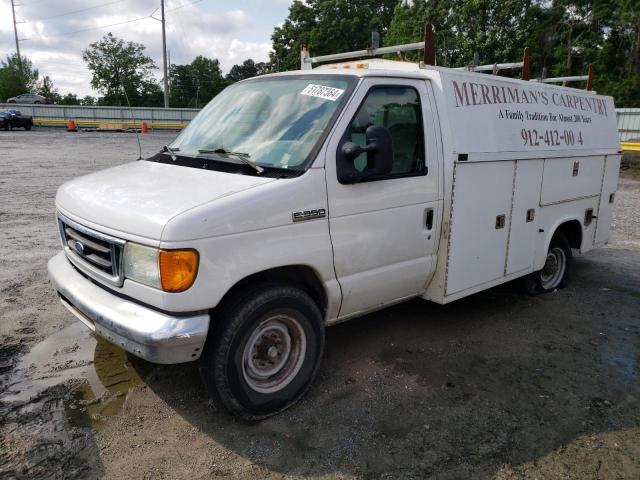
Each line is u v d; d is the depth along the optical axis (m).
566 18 39.81
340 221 3.57
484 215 4.60
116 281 3.17
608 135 6.43
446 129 4.20
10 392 3.71
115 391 3.76
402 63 4.46
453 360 4.39
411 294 4.35
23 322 4.86
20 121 37.41
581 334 5.00
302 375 3.62
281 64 51.38
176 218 2.89
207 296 2.98
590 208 6.25
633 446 3.33
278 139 3.67
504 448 3.27
